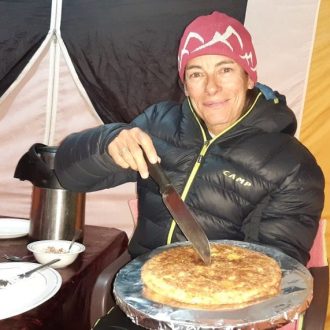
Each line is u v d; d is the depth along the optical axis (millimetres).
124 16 1716
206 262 917
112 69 1752
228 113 1162
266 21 1654
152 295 830
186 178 1193
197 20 1160
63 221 1337
